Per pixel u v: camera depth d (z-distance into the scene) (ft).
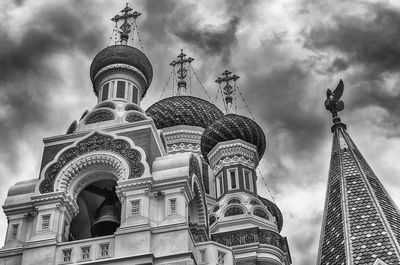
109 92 114.52
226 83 163.12
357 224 80.79
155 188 93.35
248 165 135.44
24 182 98.84
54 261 87.97
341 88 103.30
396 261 74.08
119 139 99.14
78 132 102.68
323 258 80.18
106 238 89.35
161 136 107.24
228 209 124.47
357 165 90.79
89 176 98.43
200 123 156.66
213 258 89.61
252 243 117.29
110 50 119.34
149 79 121.60
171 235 87.81
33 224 92.73
